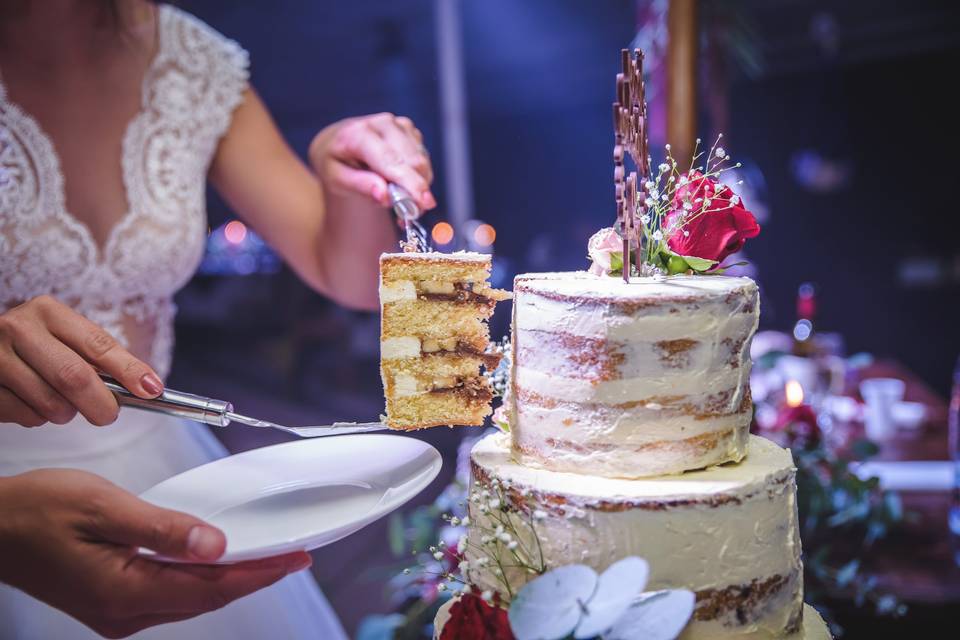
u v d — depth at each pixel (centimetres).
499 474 50
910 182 444
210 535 41
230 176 89
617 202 50
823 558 78
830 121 443
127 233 74
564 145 549
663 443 49
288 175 89
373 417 298
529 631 39
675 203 57
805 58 404
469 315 54
